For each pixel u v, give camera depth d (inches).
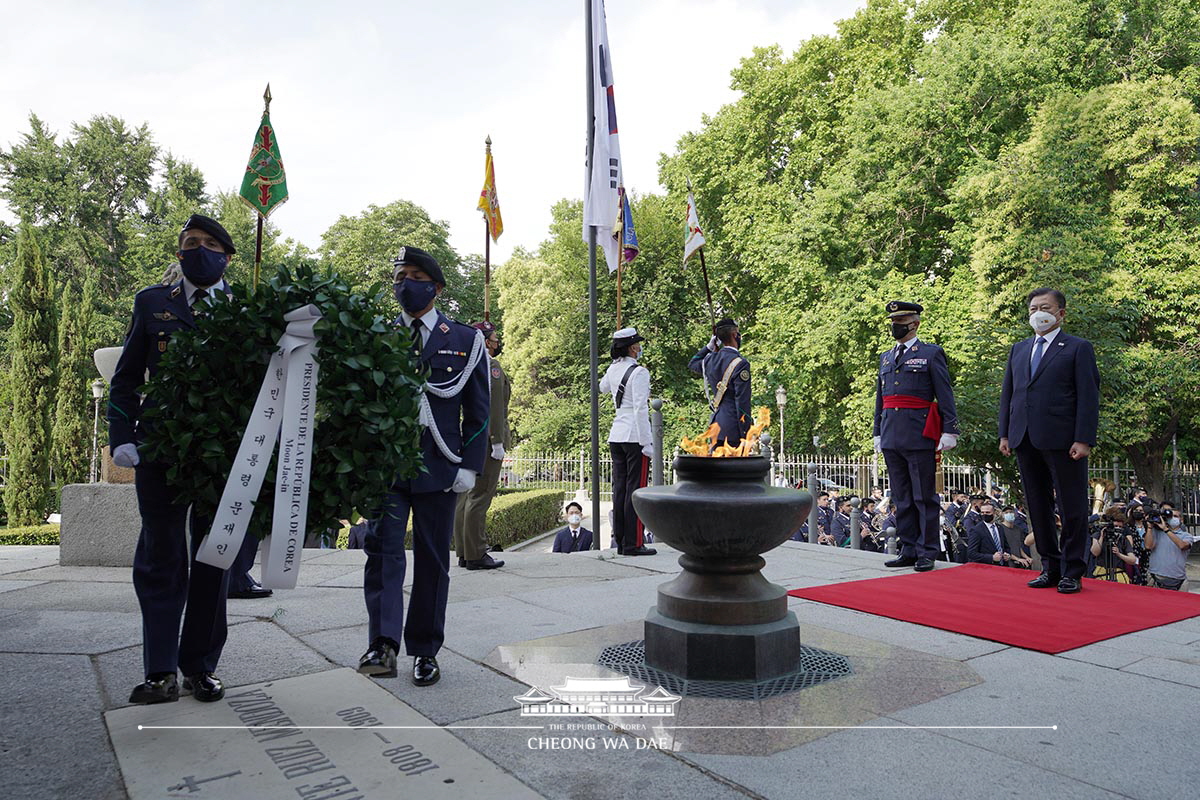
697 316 1269.7
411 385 118.7
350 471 112.9
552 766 99.7
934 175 893.8
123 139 1685.5
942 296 858.1
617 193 303.3
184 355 111.3
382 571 137.4
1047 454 213.2
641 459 283.0
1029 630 168.4
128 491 269.6
